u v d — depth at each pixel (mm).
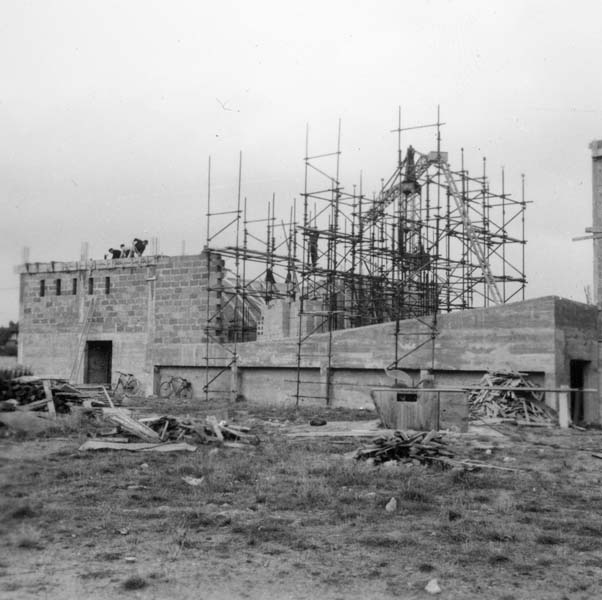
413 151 39406
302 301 36312
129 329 43781
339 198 39000
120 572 9344
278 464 17484
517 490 15008
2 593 8477
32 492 13516
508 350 30516
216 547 10555
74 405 26453
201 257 41469
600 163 31891
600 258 32438
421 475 16359
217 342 40188
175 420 21953
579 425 29781
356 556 10273
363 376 34750
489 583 9234
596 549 10820
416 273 39188
